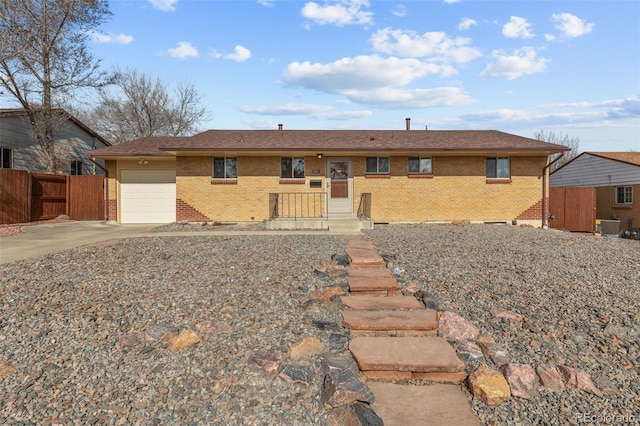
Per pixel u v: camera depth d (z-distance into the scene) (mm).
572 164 26172
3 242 9594
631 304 4801
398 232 11445
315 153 14578
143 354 3545
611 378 3279
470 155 15133
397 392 3113
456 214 15188
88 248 8203
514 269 6406
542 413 2834
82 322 4129
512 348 3719
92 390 3008
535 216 15266
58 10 18344
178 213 14836
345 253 7410
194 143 15039
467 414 2822
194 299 4832
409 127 18953
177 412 2781
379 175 15047
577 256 7680
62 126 19453
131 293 5008
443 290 5305
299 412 2818
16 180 14484
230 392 3023
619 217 21656
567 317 4414
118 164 15727
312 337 3811
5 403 2820
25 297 4785
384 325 4062
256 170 14930
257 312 4477
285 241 9148
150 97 31219
